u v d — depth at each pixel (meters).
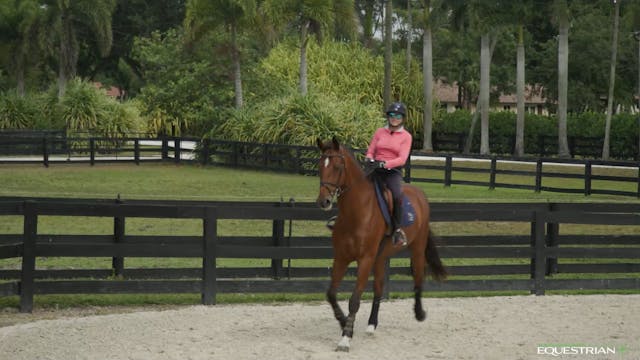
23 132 40.25
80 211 10.61
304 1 39.25
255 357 8.27
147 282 10.84
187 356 8.24
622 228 19.77
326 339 9.16
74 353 8.33
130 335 9.11
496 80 66.69
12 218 19.48
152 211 10.81
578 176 27.77
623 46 59.19
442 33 68.50
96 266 13.69
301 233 17.56
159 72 48.06
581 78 62.59
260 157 35.03
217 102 44.50
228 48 43.34
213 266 11.06
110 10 51.38
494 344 9.02
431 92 50.69
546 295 12.19
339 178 8.88
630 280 12.51
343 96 49.50
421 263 10.13
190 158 39.47
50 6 48.41
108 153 41.31
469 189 29.45
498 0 46.22
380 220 9.11
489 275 13.09
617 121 47.16
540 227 12.16
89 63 74.56
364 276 8.95
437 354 8.55
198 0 40.78
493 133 52.38
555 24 46.19
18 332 9.19
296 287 11.30
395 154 9.49
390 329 9.78
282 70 50.78
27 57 52.03
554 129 49.81
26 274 10.46
